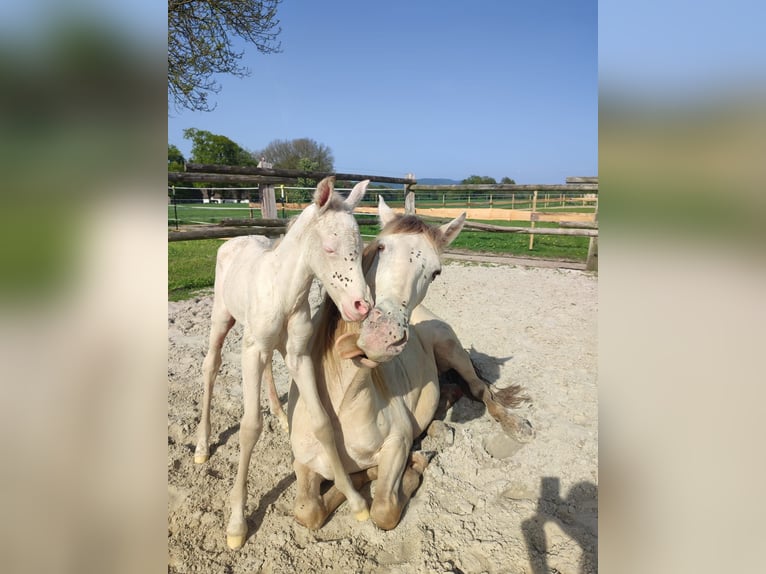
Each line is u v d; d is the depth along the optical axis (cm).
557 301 644
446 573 202
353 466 246
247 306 223
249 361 225
